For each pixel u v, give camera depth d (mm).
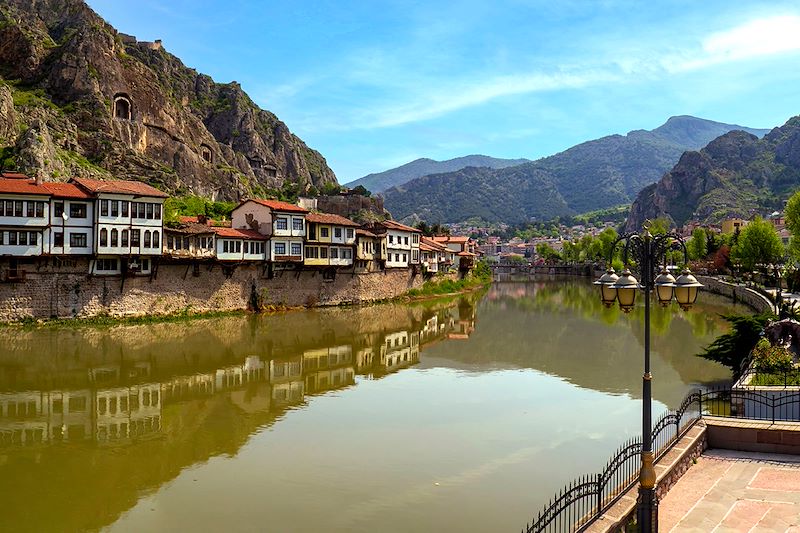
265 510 24359
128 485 26875
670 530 17859
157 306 75500
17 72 139375
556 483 26812
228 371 49156
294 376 48000
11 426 34719
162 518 23688
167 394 41875
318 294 94750
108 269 71750
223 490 26312
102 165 127375
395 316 87062
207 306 80625
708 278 135125
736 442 24828
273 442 32469
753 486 21016
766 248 120500
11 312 65625
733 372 42062
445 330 74062
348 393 43000
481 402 40500
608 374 48781
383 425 35375
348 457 30172
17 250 65438
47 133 111125
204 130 174250
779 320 42094
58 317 67938
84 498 25516
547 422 35812
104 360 51531
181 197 130000
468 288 140125
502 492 25906
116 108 144375
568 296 125750
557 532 20828
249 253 85125
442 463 29297
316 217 93938
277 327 72500
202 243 79562
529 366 52406
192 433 33938
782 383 32250
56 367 48688
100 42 145000
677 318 83250
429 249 126938
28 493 25953
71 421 35781
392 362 54219
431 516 23688
